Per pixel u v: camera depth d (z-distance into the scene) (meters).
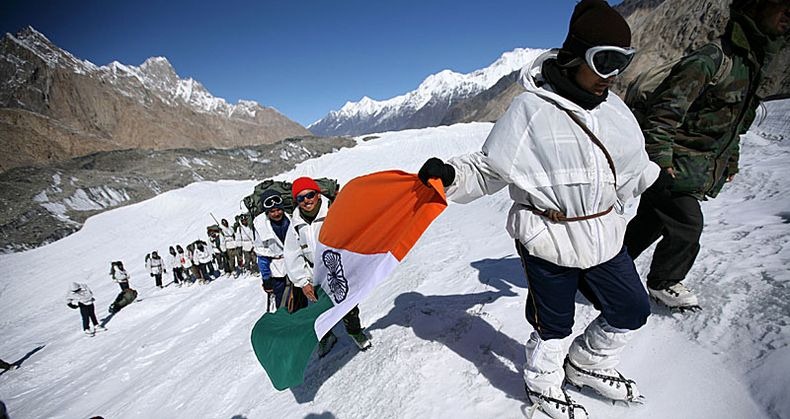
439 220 7.76
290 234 3.21
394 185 2.32
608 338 1.84
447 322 3.08
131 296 13.70
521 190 1.73
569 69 1.56
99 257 25.80
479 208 7.69
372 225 2.48
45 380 10.07
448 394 2.35
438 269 4.57
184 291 13.43
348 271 2.65
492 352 2.58
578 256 1.66
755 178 4.88
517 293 3.27
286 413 2.99
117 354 9.02
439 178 1.72
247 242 10.66
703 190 2.19
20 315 18.83
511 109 1.66
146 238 27.75
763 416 1.63
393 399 2.51
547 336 1.89
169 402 4.52
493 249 4.75
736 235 3.01
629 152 1.62
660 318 2.38
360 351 3.22
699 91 1.92
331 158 47.16
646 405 1.89
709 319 2.20
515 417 2.03
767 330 1.94
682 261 2.28
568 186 1.59
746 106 2.05
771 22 1.85
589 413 1.95
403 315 3.51
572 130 1.56
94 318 12.12
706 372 1.92
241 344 5.09
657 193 2.27
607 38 1.40
